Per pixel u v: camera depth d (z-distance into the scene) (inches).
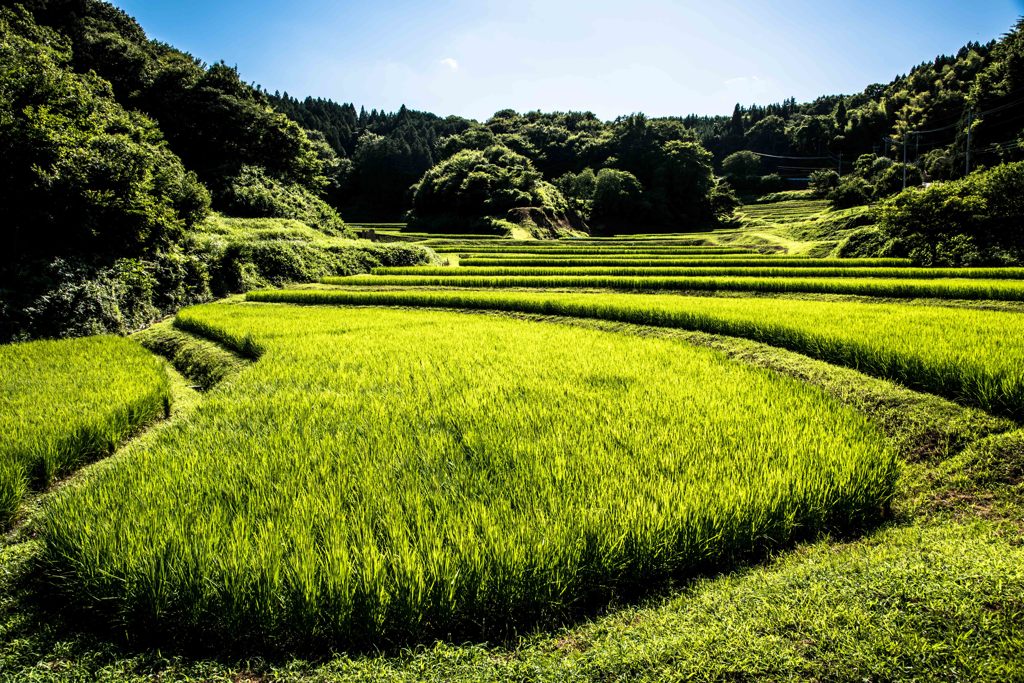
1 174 525.7
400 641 116.9
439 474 172.7
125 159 636.1
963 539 153.9
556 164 3870.6
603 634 119.7
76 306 539.8
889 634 103.2
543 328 492.1
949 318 415.2
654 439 196.9
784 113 6176.2
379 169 3481.8
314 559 123.3
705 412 229.1
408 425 219.6
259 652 116.3
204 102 1567.4
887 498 178.5
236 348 450.6
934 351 287.6
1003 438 213.5
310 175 1884.8
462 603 119.9
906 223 1093.1
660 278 848.3
